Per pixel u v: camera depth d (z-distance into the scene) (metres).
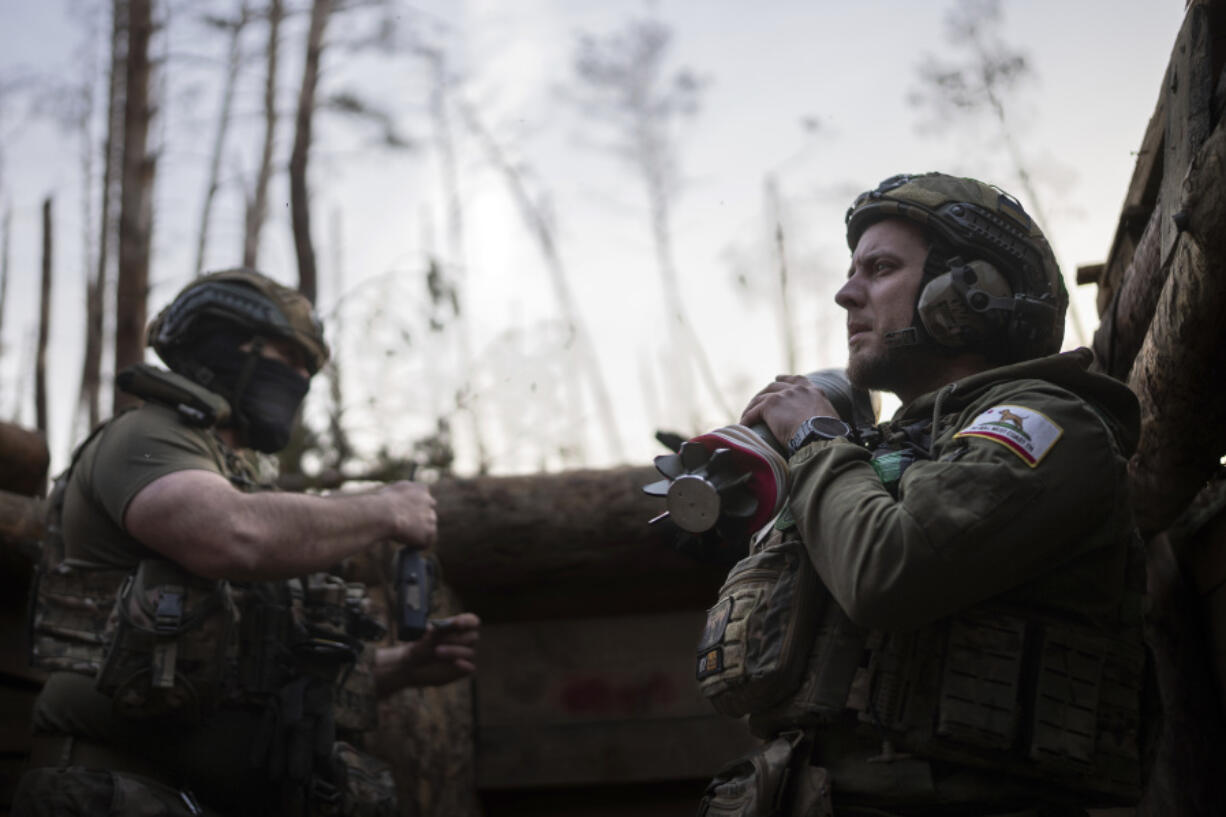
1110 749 1.39
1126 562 1.48
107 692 2.09
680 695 3.32
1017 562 1.35
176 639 2.11
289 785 2.21
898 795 1.37
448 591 3.31
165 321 2.49
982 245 1.65
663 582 3.40
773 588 1.50
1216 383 1.78
